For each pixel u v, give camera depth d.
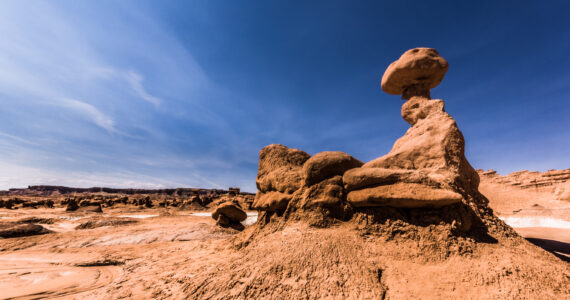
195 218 29.59
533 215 31.80
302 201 7.93
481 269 4.79
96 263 9.45
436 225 5.97
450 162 8.74
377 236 6.27
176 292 5.65
